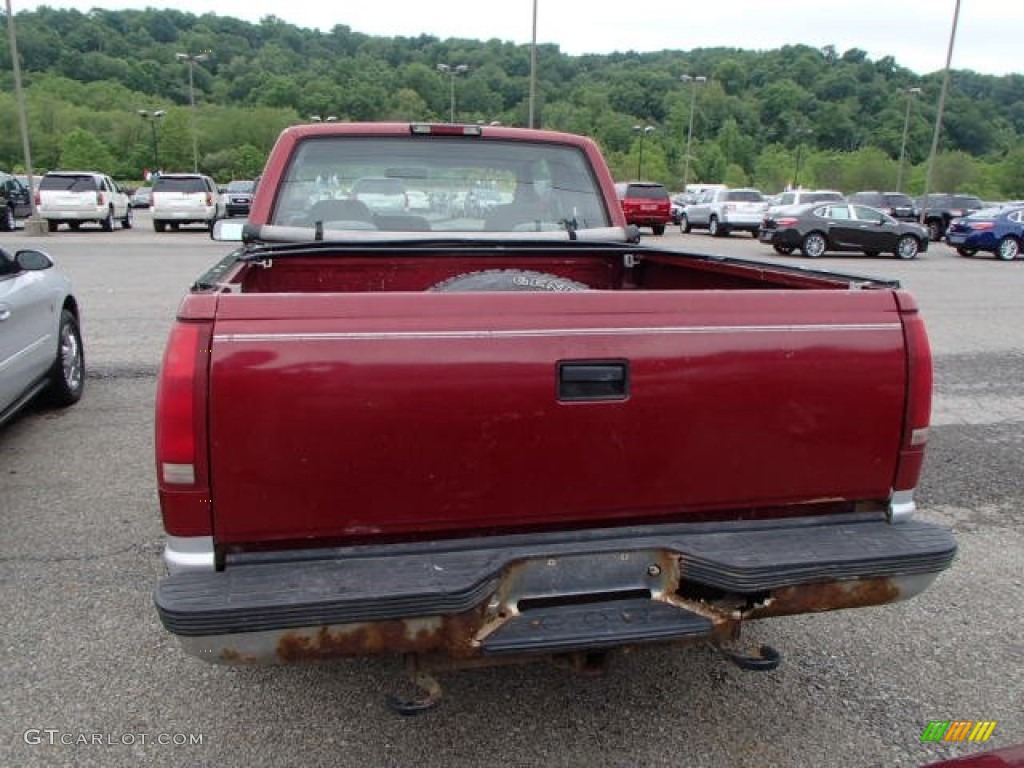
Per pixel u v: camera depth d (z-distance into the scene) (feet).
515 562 8.13
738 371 8.53
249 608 7.24
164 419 7.47
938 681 11.26
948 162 283.59
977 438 22.03
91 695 10.53
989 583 14.08
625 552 8.39
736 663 9.51
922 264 73.46
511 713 10.33
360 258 13.38
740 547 8.55
